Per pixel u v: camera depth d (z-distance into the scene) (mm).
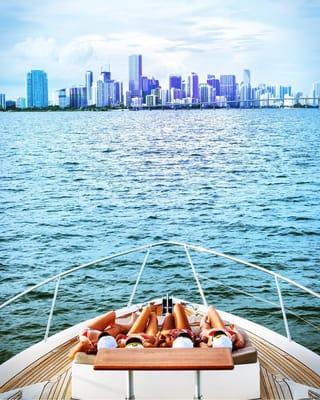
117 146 46812
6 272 13398
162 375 4527
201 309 6473
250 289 11797
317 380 5141
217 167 34219
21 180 29594
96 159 38688
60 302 11047
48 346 5734
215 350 4242
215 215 20328
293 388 4797
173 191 26109
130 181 29297
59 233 17703
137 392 4527
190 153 41562
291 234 17047
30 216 20406
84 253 15305
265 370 5105
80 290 11758
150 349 4258
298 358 5500
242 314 10445
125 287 12023
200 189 26469
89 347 4809
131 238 17172
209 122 76875
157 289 11945
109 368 4043
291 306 10703
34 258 14711
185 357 4152
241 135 56156
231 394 4551
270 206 21812
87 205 22656
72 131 63219
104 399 4555
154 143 49031
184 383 4535
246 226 18344
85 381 4566
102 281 12383
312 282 12359
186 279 12539
